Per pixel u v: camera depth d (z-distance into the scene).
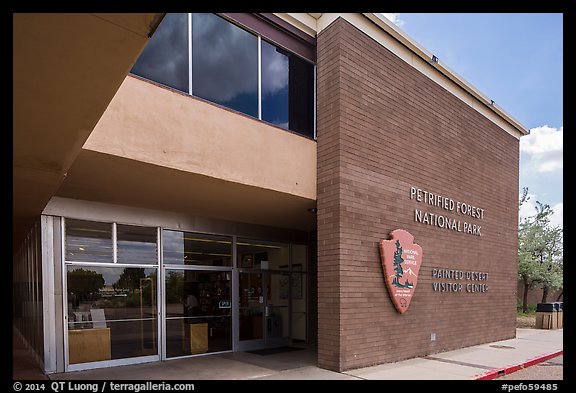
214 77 8.03
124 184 7.83
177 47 7.52
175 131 7.05
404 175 10.26
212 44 8.09
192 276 10.77
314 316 13.23
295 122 9.37
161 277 10.06
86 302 8.85
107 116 6.31
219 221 11.45
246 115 8.16
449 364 9.14
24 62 3.18
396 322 9.57
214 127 7.59
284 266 13.23
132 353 9.35
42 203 7.50
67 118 4.08
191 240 10.91
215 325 11.08
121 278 9.44
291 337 13.05
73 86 3.53
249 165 8.05
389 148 9.91
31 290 10.21
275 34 9.23
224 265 11.55
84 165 6.71
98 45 3.06
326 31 9.40
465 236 12.34
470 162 12.85
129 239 9.70
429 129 11.22
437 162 11.39
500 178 14.47
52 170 5.58
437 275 10.98
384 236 9.53
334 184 8.83
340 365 8.30
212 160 7.50
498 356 10.30
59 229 8.66
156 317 9.85
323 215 8.98
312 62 9.86
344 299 8.52
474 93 13.04
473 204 12.83
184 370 8.58
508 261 14.48
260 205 9.76
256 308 12.23
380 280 9.32
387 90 10.01
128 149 6.47
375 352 8.98
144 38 3.04
